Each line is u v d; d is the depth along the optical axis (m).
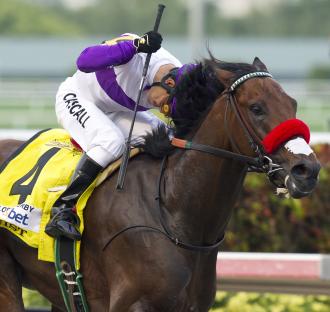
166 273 9.80
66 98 11.06
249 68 9.75
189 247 9.92
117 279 10.11
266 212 16.02
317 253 16.17
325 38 105.12
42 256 10.66
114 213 10.22
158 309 9.88
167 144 10.34
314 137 16.75
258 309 15.44
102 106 11.04
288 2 113.56
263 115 9.42
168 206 10.09
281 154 9.28
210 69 10.03
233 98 9.72
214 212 9.99
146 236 9.97
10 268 11.19
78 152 10.98
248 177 16.05
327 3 111.88
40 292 11.23
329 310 15.42
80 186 10.45
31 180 10.94
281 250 16.14
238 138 9.66
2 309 11.12
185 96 10.18
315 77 75.31
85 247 10.50
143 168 10.41
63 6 115.94
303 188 9.06
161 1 115.94
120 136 10.62
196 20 42.25
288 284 14.46
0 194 11.07
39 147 11.34
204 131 10.02
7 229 11.10
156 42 10.32
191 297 10.01
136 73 10.74
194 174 10.00
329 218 16.05
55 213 10.43
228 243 16.14
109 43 10.62
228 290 14.72
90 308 10.62
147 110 11.61
